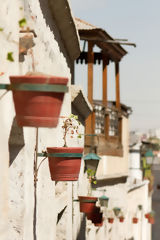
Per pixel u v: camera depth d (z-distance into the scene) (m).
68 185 9.84
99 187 17.42
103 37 16.45
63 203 8.91
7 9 4.72
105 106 17.41
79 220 12.15
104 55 17.28
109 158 18.27
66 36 8.62
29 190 5.64
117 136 19.33
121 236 22.28
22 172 5.33
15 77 4.16
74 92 10.30
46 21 6.88
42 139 6.43
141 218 29.34
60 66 8.45
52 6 7.11
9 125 4.77
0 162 4.49
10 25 4.81
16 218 5.32
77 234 11.73
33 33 5.23
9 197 5.33
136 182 29.38
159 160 59.75
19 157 5.34
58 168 5.96
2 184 4.56
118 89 19.11
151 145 37.59
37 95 4.19
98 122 17.05
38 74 4.32
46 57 6.89
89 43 16.20
